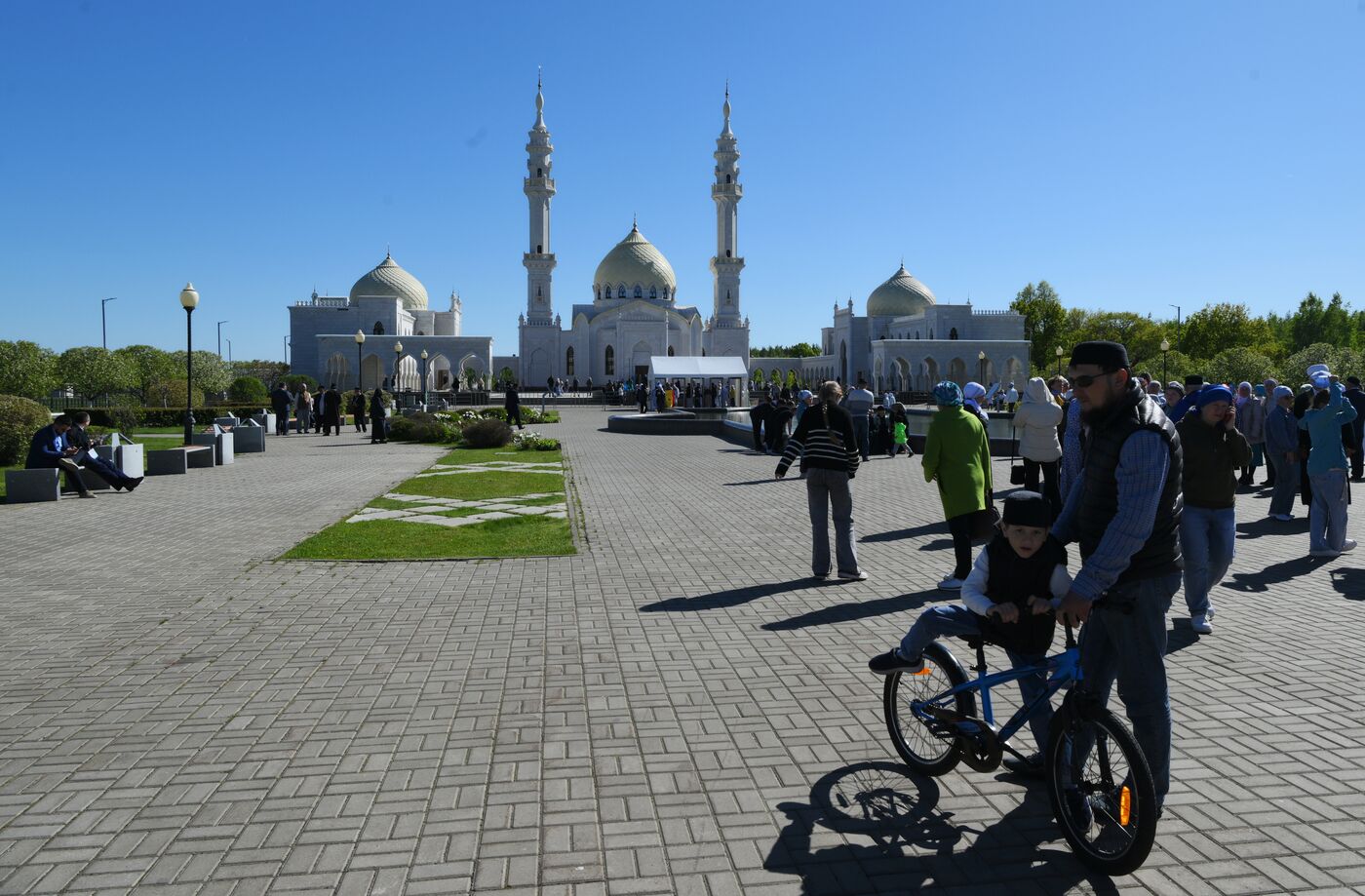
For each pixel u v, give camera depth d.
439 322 99.00
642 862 4.11
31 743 5.43
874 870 4.07
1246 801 4.68
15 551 11.39
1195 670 6.76
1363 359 60.50
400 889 3.87
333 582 9.66
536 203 91.56
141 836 4.33
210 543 11.94
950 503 9.19
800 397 23.12
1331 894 3.84
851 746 5.40
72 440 17.69
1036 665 4.67
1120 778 4.25
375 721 5.78
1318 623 8.03
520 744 5.41
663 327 90.94
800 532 12.77
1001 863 4.14
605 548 11.59
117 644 7.42
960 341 87.25
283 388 34.78
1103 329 94.88
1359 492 16.31
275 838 4.31
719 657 7.06
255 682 6.50
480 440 28.81
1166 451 4.17
